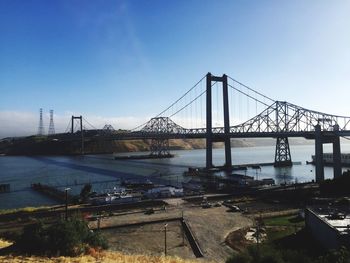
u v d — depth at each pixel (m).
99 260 35.62
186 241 64.50
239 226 73.50
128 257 38.72
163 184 144.75
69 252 38.03
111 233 68.88
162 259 40.22
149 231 70.19
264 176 171.50
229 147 195.50
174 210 88.94
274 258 39.72
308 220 67.12
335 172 141.88
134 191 120.31
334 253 40.41
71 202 104.94
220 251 59.41
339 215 60.38
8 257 35.25
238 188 123.12
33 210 91.25
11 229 73.38
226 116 196.00
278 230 69.69
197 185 127.81
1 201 113.94
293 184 129.12
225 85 196.38
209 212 86.12
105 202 98.81
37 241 38.81
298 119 173.25
